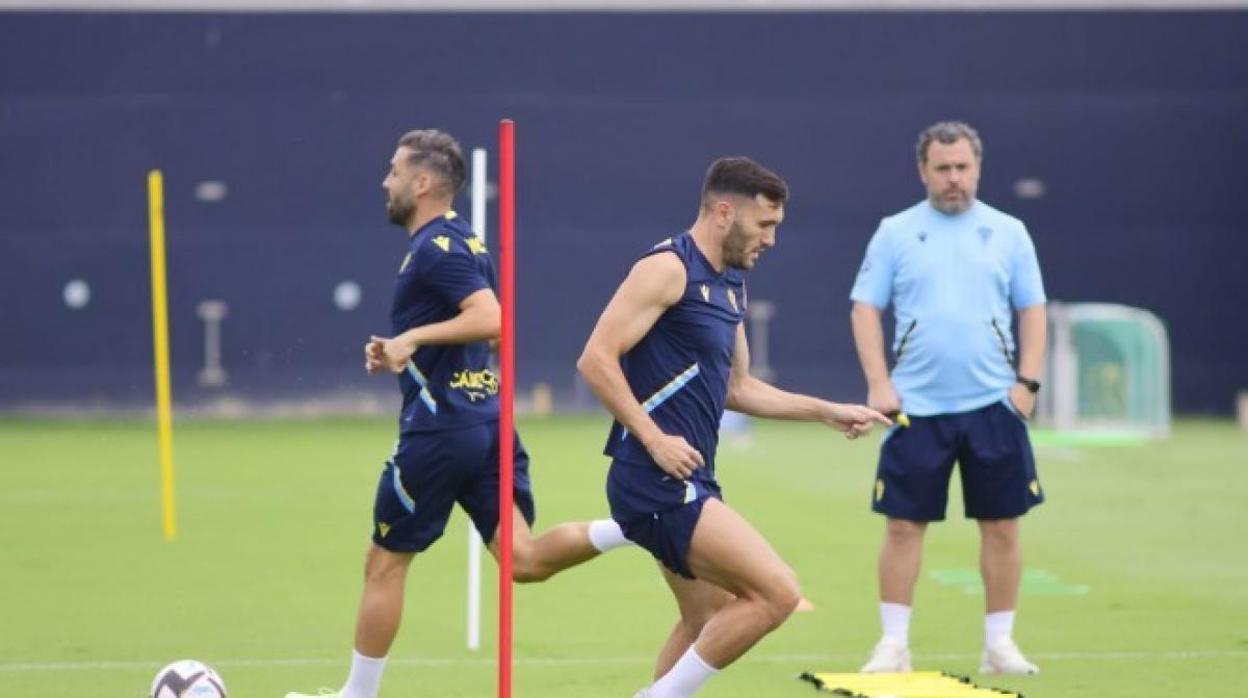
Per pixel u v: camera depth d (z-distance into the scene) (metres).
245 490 67.75
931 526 56.41
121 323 113.81
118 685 31.66
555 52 115.81
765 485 70.38
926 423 32.28
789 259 116.38
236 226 114.19
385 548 27.64
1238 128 117.12
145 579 44.97
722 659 24.95
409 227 27.77
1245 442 94.19
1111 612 39.56
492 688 31.34
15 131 113.56
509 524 24.42
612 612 39.75
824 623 38.47
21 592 42.78
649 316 24.70
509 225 24.36
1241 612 39.56
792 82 116.81
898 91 116.88
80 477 73.12
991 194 117.38
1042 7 116.88
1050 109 117.25
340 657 34.53
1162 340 99.62
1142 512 60.59
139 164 113.88
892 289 32.91
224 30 114.25
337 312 114.44
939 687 30.56
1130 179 117.31
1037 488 32.53
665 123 116.38
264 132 114.50
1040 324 32.69
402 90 115.12
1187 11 117.19
